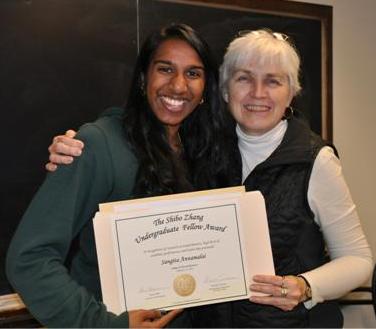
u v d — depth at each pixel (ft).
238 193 3.59
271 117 3.86
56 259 3.11
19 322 5.21
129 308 3.33
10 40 5.07
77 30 5.43
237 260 3.55
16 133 5.17
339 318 4.08
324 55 7.09
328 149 3.83
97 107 5.61
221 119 4.09
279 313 3.76
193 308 4.00
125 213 3.34
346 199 3.79
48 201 3.09
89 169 3.20
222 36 6.31
